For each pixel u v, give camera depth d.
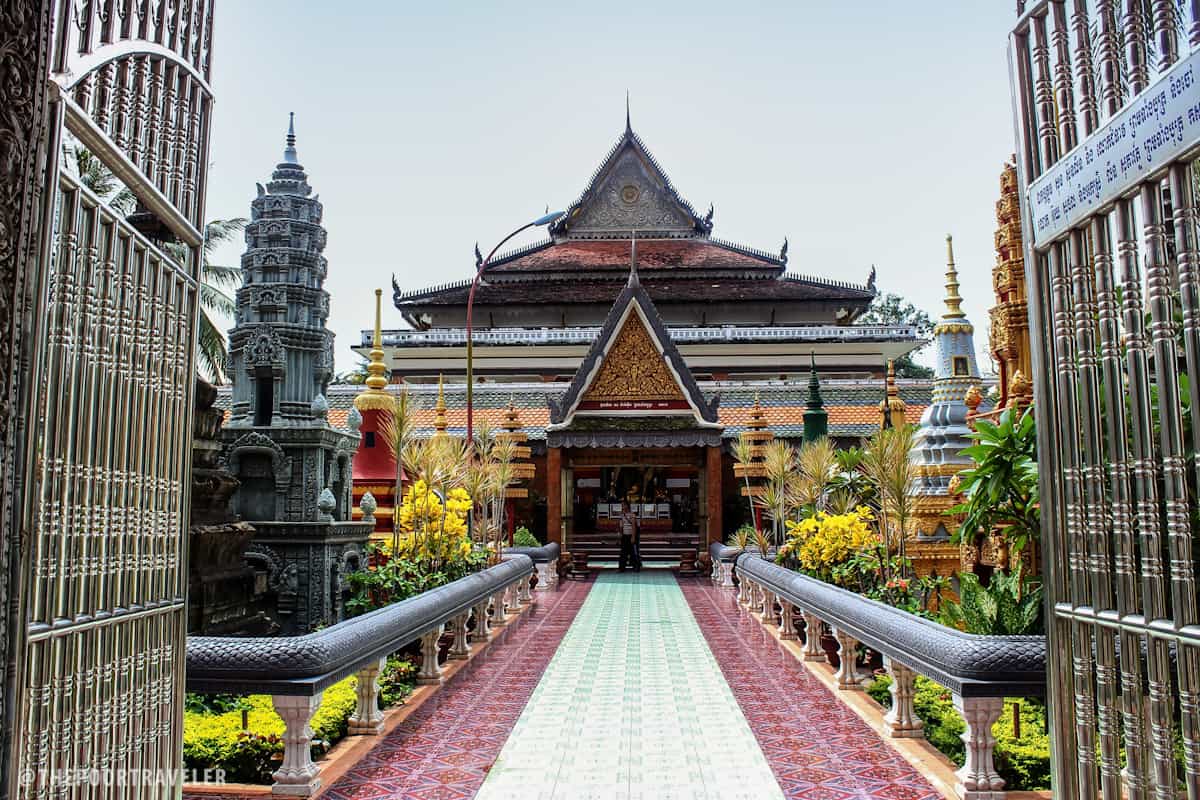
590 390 21.02
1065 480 3.88
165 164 3.90
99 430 3.42
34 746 3.06
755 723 6.90
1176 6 3.38
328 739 6.28
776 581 10.28
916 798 5.09
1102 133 3.44
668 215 41.91
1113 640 3.66
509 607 14.38
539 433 28.31
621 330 21.11
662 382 20.94
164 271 3.89
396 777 5.57
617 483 31.25
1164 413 3.20
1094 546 3.67
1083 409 3.72
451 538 11.59
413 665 8.95
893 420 21.17
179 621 4.06
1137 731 3.43
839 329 35.94
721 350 36.31
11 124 2.79
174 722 4.01
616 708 7.48
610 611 14.61
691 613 14.28
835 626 7.52
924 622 5.64
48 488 3.12
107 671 3.50
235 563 9.81
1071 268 3.77
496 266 40.38
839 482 12.78
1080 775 3.79
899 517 8.62
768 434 21.56
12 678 2.82
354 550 12.66
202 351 23.33
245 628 9.99
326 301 13.58
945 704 7.02
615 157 42.16
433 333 36.09
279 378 12.67
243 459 12.00
